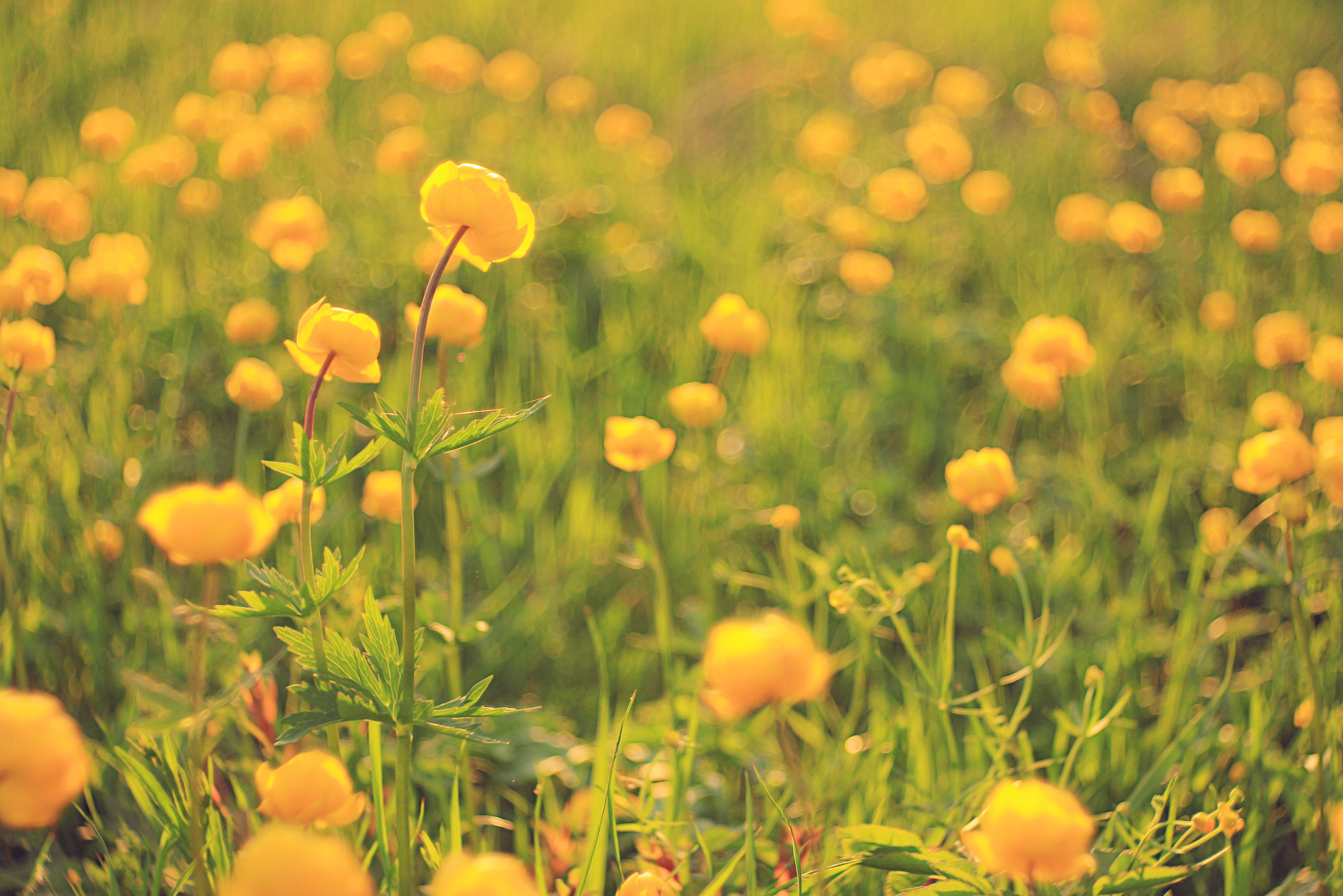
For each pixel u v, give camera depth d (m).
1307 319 2.67
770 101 4.24
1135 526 1.98
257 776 1.31
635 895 1.30
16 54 3.55
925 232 3.04
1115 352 2.53
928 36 5.21
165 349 2.16
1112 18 5.61
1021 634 1.51
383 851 1.32
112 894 1.34
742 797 1.47
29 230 2.32
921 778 1.44
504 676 1.58
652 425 1.45
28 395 1.60
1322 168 2.67
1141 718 1.54
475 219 1.26
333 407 2.04
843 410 2.28
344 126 3.55
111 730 1.45
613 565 1.81
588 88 3.64
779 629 1.19
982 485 1.42
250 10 4.38
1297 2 6.11
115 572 1.56
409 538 1.26
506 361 2.35
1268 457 1.42
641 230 2.91
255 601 1.26
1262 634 1.73
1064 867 1.21
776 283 2.72
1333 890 1.36
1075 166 3.74
